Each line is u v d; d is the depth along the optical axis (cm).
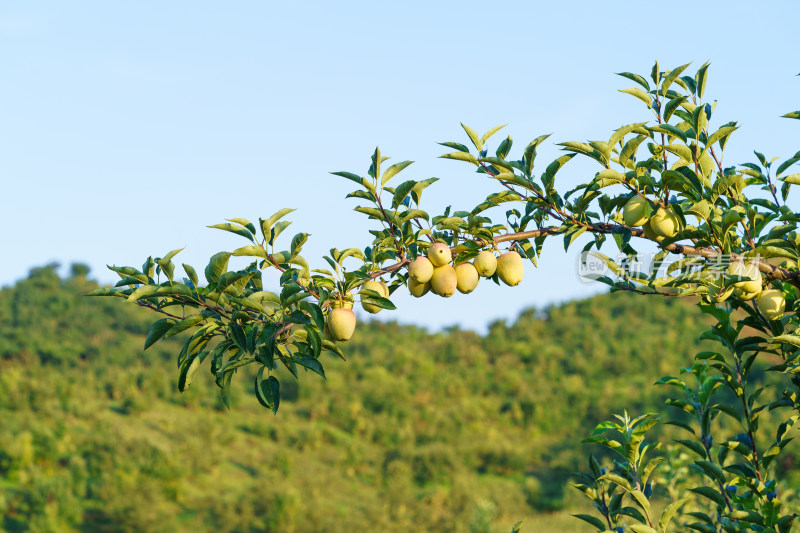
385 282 379
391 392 5022
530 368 5656
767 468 386
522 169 360
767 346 390
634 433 388
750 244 329
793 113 344
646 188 332
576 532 2381
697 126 318
